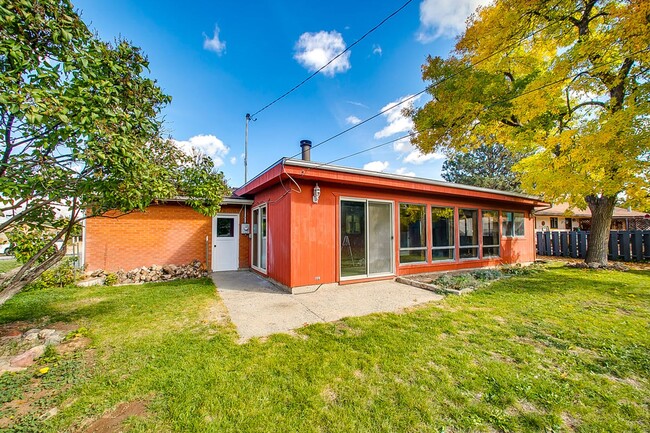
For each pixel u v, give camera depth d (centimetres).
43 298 551
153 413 212
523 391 239
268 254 745
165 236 848
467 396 233
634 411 215
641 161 705
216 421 203
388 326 392
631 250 1031
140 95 383
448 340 344
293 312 461
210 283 705
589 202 966
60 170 305
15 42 250
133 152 333
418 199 795
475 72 942
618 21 699
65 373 267
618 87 800
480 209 948
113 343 337
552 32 826
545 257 1266
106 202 398
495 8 846
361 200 697
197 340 344
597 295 559
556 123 930
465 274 754
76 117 274
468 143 1114
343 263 666
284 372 268
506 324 400
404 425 200
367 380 256
